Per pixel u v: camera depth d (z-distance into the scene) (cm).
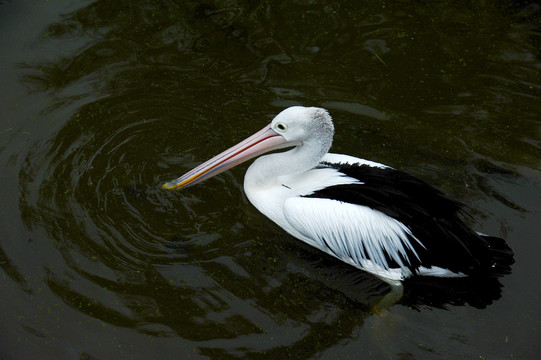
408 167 779
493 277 636
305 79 895
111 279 620
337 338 583
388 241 639
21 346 550
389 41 964
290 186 692
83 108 826
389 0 1041
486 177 767
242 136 809
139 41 934
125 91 859
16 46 905
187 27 962
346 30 979
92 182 728
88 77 872
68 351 549
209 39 947
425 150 805
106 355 549
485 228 697
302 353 565
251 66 911
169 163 764
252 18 988
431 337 588
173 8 992
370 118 847
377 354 570
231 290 621
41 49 905
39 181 721
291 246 688
